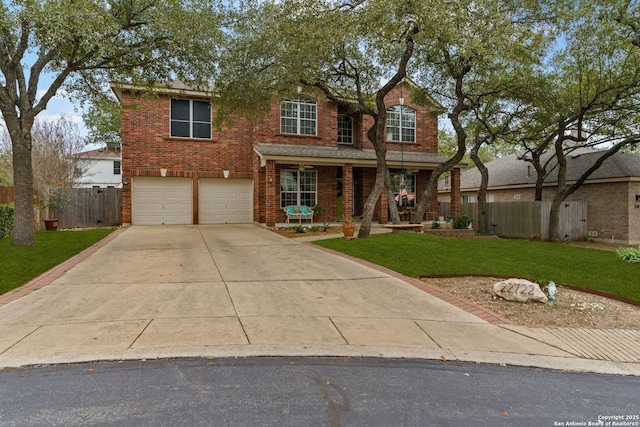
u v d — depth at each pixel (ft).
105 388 10.69
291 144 56.90
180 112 55.83
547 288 22.04
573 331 16.72
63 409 9.58
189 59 35.17
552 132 54.34
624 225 54.08
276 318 17.15
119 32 31.53
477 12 33.22
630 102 44.21
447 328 16.65
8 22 24.91
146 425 8.96
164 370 11.92
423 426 9.23
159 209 55.52
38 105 32.94
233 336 14.88
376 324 16.80
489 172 83.41
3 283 21.34
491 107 52.24
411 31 33.68
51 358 12.55
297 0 32.24
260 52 37.47
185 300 19.40
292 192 57.11
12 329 15.08
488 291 22.47
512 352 14.33
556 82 46.73
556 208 52.80
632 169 54.19
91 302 18.74
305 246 36.17
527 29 37.04
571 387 11.73
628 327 17.38
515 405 10.48
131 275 24.22
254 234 45.01
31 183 33.17
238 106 41.75
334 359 13.14
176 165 55.52
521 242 44.68
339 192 61.00
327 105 58.90
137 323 16.05
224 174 57.82
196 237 41.98
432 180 49.96
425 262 29.37
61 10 24.82
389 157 57.82
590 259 33.68
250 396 10.44
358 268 27.22
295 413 9.63
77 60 33.24
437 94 51.52
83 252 31.58
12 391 10.44
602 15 38.81
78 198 54.39
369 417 9.55
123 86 48.24
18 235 32.45
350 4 33.47
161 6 30.73
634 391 11.62
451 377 12.08
